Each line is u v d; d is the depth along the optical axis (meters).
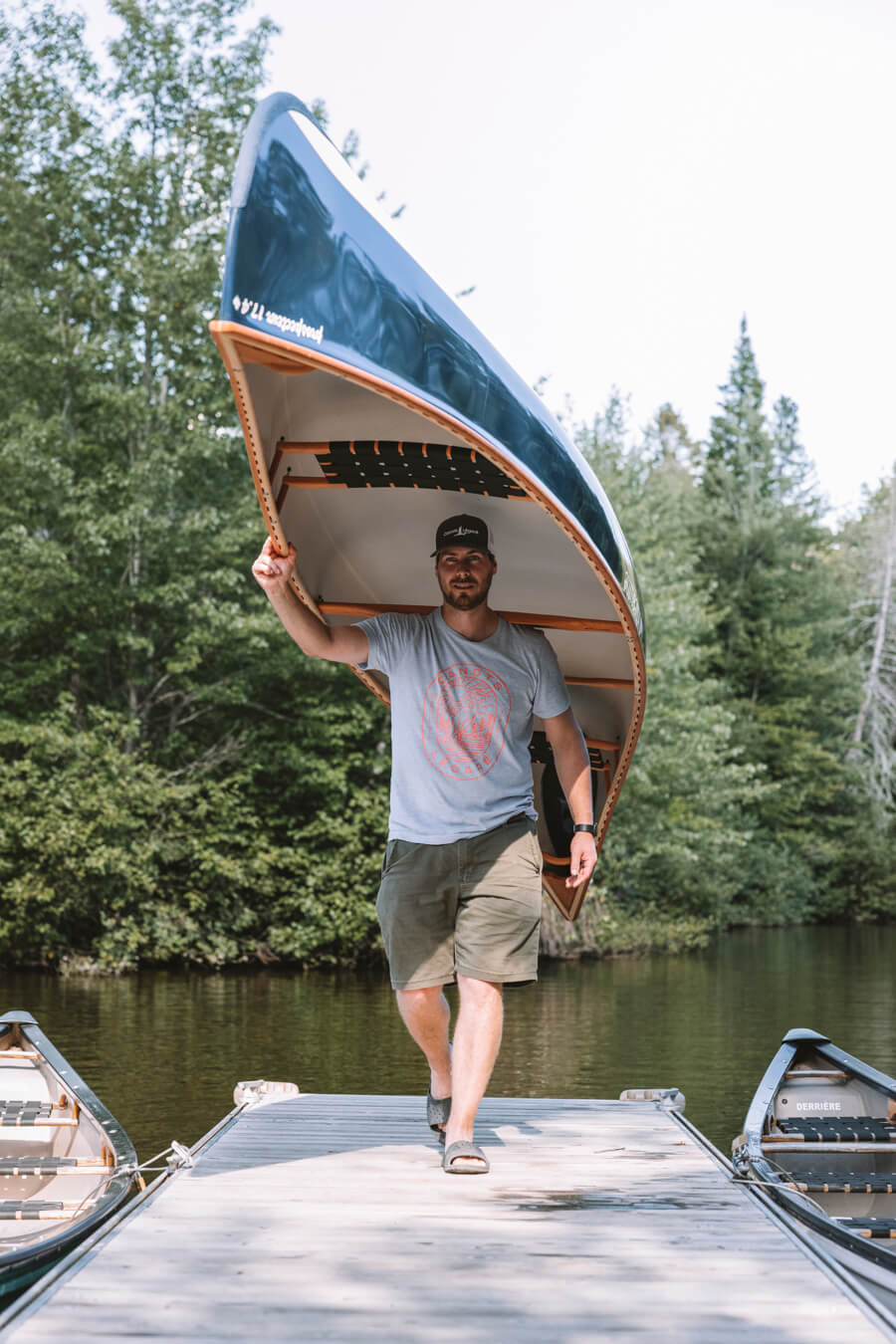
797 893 33.94
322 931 18.73
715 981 16.84
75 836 17.44
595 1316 2.56
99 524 18.52
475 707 3.86
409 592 4.66
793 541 39.16
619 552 4.05
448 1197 3.54
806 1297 2.69
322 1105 5.09
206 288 19.56
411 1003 3.95
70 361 18.97
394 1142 4.33
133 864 18.33
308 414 3.73
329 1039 10.86
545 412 3.74
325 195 3.23
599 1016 12.80
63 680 20.11
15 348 18.86
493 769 3.86
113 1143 4.42
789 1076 5.40
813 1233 3.53
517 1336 2.44
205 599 19.25
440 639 3.92
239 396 3.38
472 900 3.83
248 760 19.92
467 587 3.82
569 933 21.09
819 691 37.72
